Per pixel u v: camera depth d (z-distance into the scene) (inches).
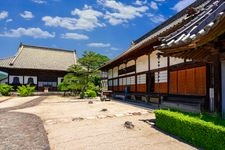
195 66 480.1
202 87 454.0
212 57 269.7
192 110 441.4
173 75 576.1
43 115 511.2
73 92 1411.2
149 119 415.5
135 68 856.9
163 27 860.6
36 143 293.3
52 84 1679.4
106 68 1273.4
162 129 335.3
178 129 295.4
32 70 1619.1
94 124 388.5
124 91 985.5
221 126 232.2
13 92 1480.1
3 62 1567.4
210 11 294.4
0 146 282.2
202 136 249.4
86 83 1237.7
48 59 1788.9
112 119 428.5
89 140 296.5
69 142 293.0
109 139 296.0
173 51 285.0
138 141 283.6
